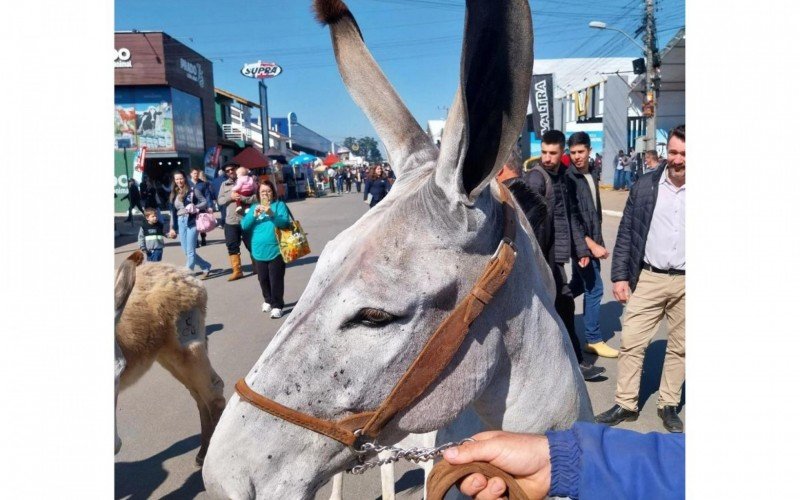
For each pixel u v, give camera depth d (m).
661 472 1.32
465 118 1.25
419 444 2.23
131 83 23.95
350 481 3.73
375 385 1.38
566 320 4.84
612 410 4.30
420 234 1.38
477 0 1.24
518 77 1.28
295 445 1.41
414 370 1.38
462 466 1.40
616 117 28.39
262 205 7.45
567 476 1.36
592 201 5.21
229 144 34.16
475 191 1.34
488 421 1.65
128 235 16.42
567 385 1.65
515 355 1.54
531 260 1.61
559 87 36.03
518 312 1.53
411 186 1.47
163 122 24.48
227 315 7.70
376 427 1.39
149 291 3.81
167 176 24.69
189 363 3.93
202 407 4.06
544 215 1.92
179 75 25.56
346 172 45.53
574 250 5.14
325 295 1.39
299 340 1.40
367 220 1.45
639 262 4.11
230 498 1.41
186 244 10.31
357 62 1.64
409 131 1.60
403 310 1.36
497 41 1.30
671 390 4.18
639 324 4.12
